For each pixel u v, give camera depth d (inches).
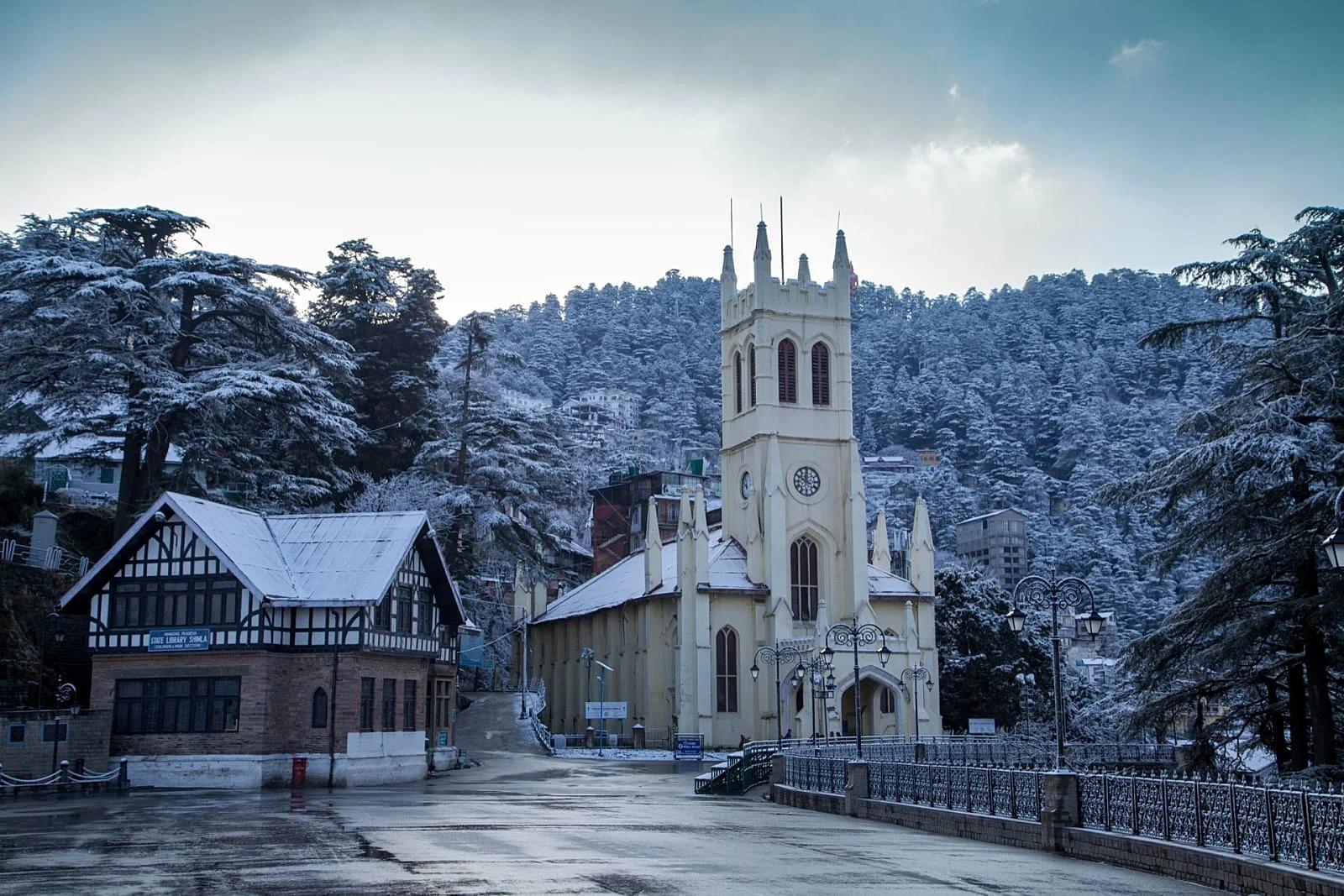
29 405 2268.7
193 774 1833.2
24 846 990.4
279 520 2095.2
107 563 1903.3
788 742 2493.8
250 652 1856.5
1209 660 1585.9
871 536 7706.7
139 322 2330.2
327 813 1338.6
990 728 3270.2
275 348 2549.2
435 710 2324.1
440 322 3725.4
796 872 877.2
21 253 2915.8
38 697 1958.7
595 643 4047.7
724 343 3969.0
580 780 2202.3
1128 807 981.8
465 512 3351.4
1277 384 1643.7
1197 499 1742.1
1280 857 798.5
